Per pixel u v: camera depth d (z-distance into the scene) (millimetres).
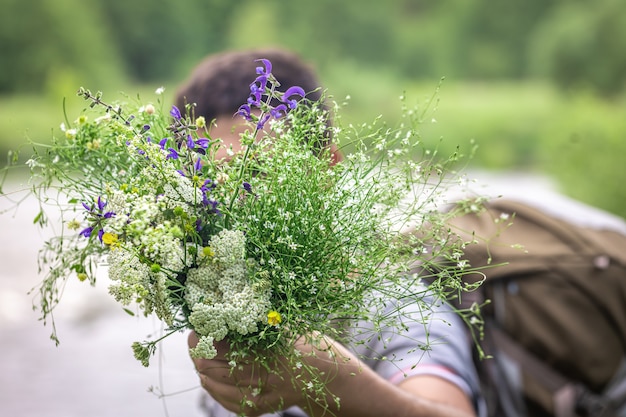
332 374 1605
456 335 1904
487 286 2195
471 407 1785
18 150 1554
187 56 56031
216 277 1494
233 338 1545
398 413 1644
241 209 1543
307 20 58969
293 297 1532
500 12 61031
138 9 55000
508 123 34344
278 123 1533
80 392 5621
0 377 5941
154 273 1462
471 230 2234
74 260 1538
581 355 2178
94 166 1594
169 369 6102
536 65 56656
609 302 2189
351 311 1547
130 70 55406
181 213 1469
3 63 44219
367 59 60031
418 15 62250
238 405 1605
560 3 59406
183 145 1529
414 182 1560
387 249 1552
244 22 56406
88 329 7062
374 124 1562
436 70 60844
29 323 7352
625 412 2188
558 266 2205
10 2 44125
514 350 2191
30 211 13398
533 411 2201
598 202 9508
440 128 32062
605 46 52438
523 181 23016
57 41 45344
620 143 9641
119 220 1444
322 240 1536
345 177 1567
